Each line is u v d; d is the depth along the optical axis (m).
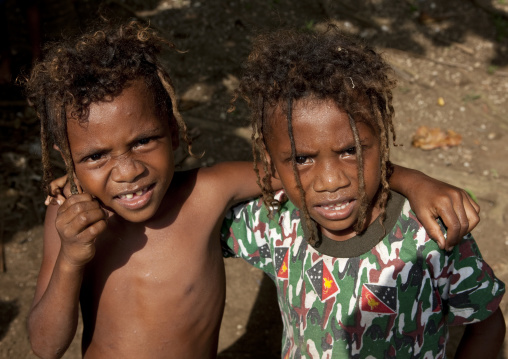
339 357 1.76
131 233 1.88
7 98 4.45
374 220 1.70
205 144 4.18
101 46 1.65
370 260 1.70
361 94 1.52
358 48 1.58
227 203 1.95
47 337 1.79
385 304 1.69
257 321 3.24
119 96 1.60
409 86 4.62
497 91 4.57
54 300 1.74
